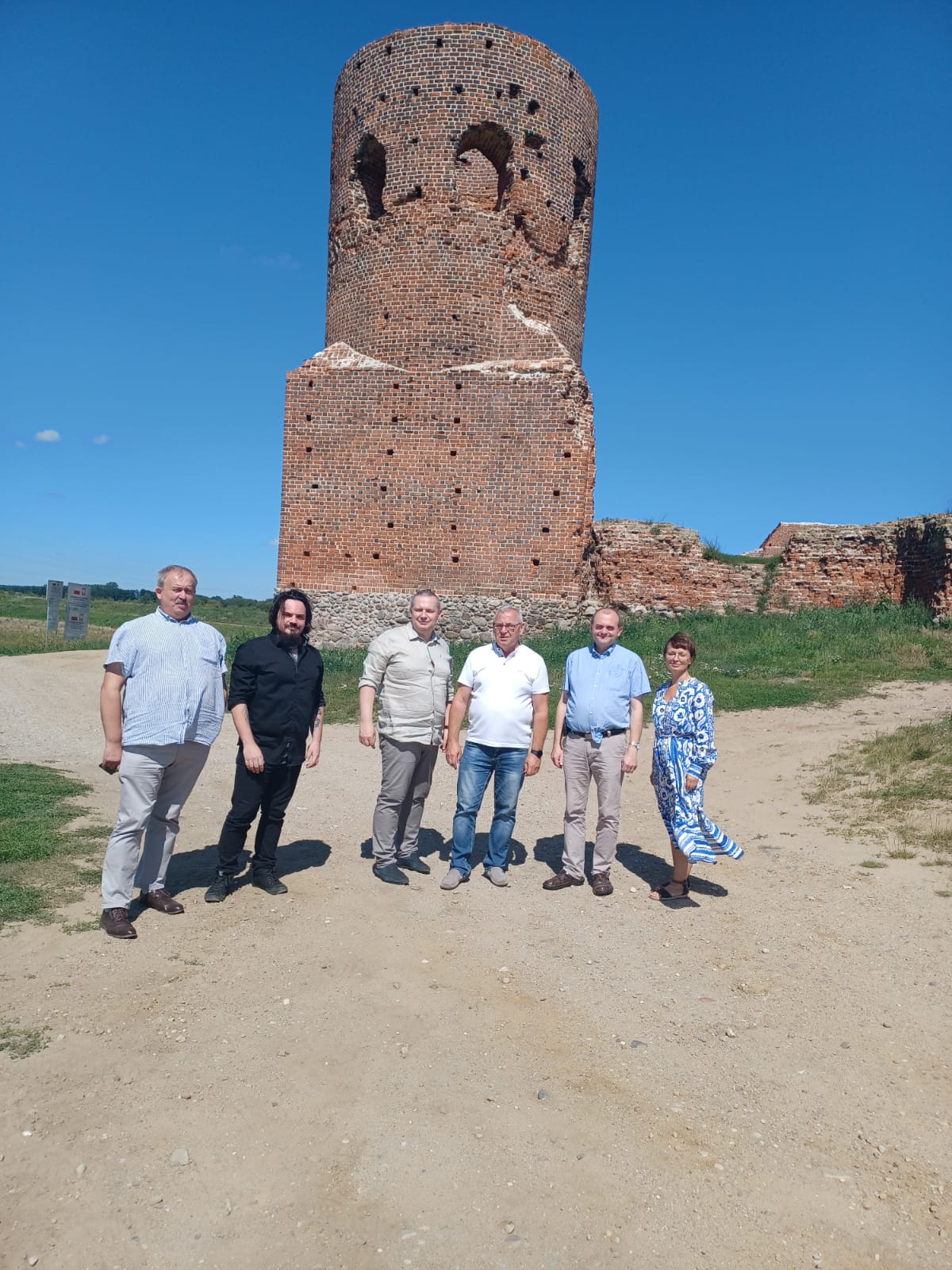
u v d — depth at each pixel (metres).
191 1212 3.03
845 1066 3.99
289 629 6.17
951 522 19.16
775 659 16.80
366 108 24.88
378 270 24.56
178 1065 3.87
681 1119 3.61
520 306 24.61
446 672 6.72
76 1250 2.85
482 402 22.31
